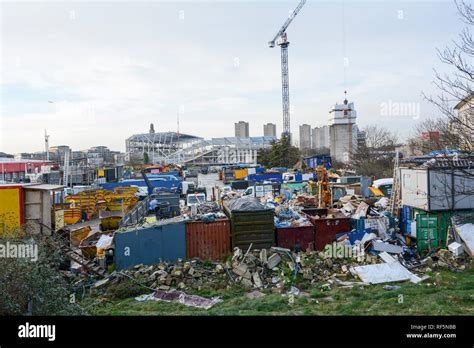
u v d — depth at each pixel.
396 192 22.59
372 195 31.81
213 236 17.25
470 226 17.27
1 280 7.30
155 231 16.73
